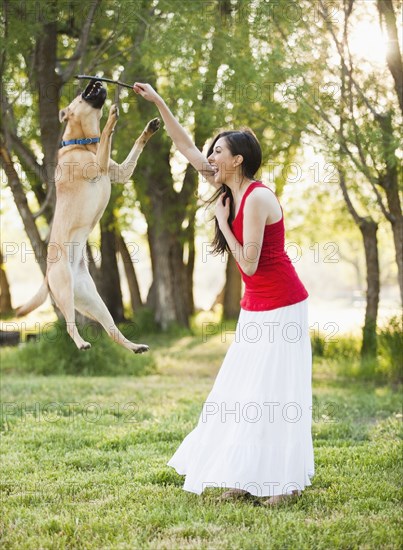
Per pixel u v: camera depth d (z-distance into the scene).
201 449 4.16
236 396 4.10
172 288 18.50
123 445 5.91
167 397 8.56
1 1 9.09
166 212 17.56
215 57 9.72
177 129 4.50
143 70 10.80
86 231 4.17
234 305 21.27
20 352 11.55
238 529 3.75
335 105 9.55
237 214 4.14
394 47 9.14
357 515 3.98
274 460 4.01
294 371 4.07
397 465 5.12
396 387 9.56
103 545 3.60
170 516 3.95
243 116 10.47
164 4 9.36
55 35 10.59
